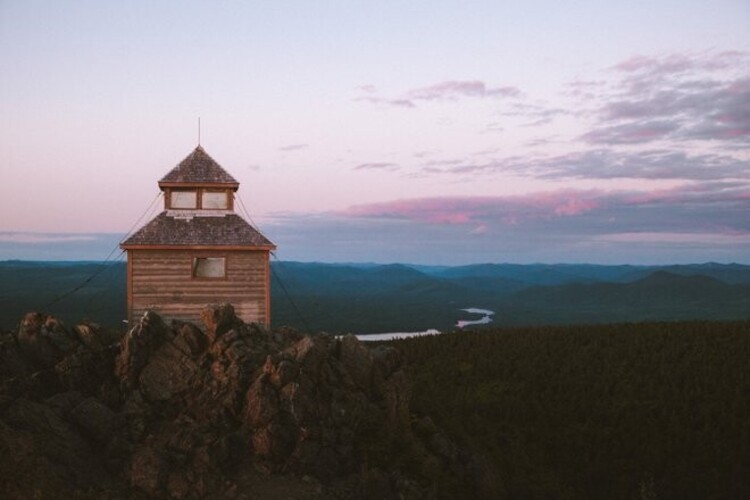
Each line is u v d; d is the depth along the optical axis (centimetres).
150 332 2631
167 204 3769
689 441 4028
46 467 2003
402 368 3020
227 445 2275
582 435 4131
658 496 3494
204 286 3597
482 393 4944
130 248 3522
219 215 3756
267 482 2217
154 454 2167
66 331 2756
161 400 2500
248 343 2739
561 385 5116
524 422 4325
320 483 2264
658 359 5709
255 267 3656
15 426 2120
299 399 2422
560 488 3209
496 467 2970
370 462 2447
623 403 4647
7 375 2448
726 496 3478
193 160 3834
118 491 2064
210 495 2114
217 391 2498
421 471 2509
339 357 2836
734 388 4844
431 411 3203
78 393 2431
